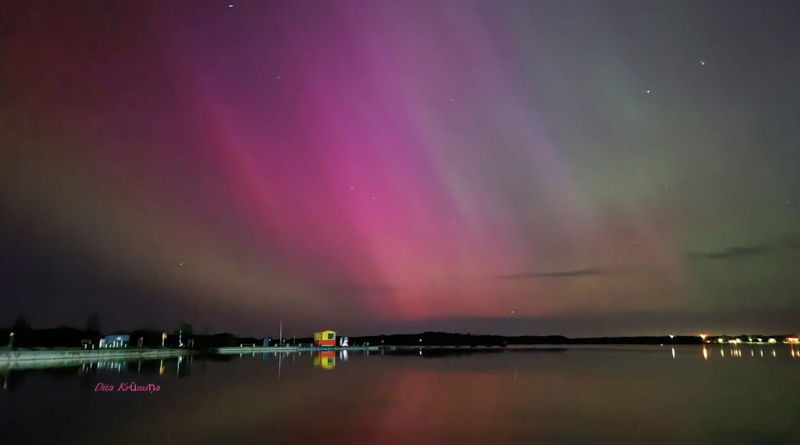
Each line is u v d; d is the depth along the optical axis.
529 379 32.47
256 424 16.83
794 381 30.64
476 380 31.77
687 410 20.02
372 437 14.99
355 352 86.56
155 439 14.69
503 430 16.06
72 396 23.88
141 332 95.12
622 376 34.34
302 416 18.39
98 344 87.69
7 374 35.25
